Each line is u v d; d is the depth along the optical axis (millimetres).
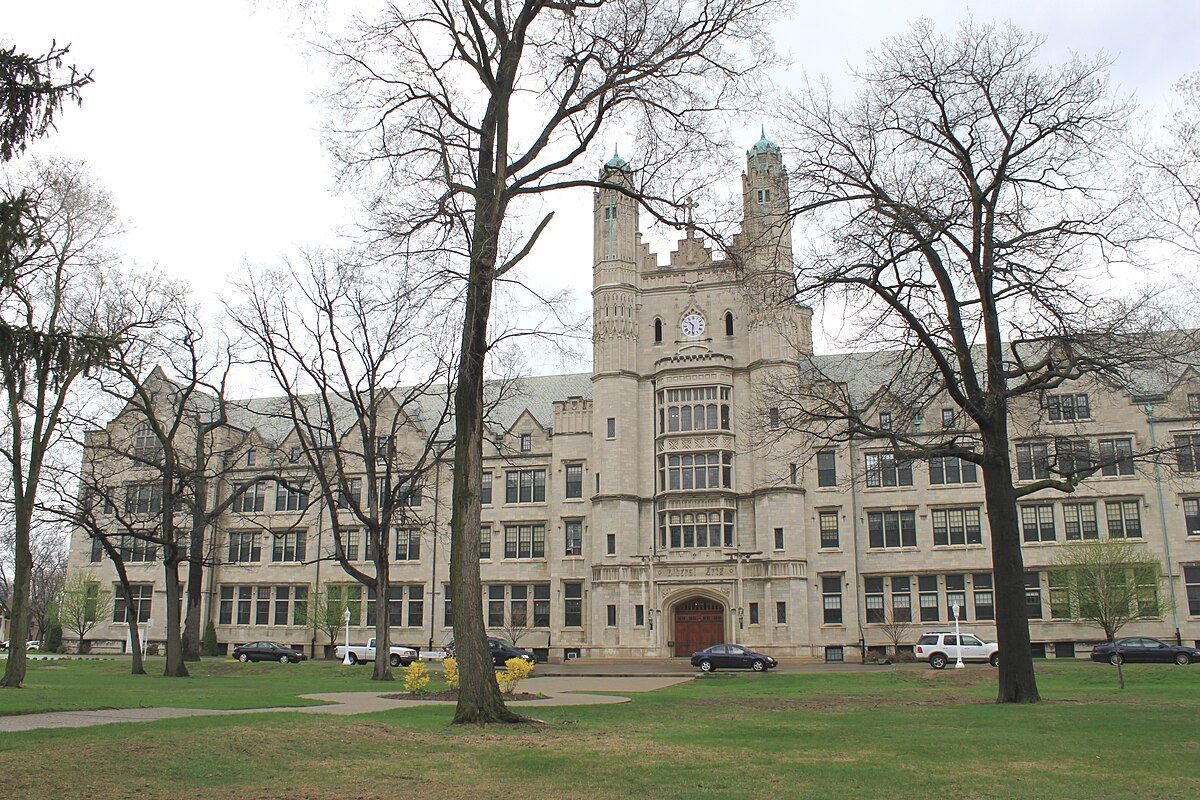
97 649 73438
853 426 28500
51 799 11688
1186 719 20953
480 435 21188
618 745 16281
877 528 60969
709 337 64500
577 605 64875
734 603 59375
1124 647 48594
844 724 20250
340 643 68938
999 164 26922
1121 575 48844
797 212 27594
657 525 62719
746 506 61844
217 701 25734
